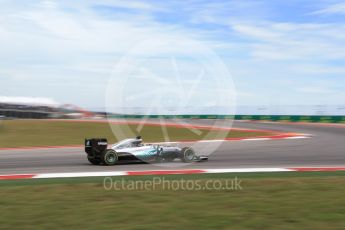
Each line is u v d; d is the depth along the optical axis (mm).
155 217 5906
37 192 7539
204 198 6945
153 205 6512
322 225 5555
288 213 6047
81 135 28734
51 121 36562
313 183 8297
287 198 6918
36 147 21469
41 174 11070
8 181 9703
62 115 51531
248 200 6789
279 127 37406
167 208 6332
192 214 6027
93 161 13680
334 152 17125
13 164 13797
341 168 11969
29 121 36688
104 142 13383
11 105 53250
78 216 5969
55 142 24484
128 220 5785
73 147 21406
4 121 36281
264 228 5469
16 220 5812
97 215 6008
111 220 5789
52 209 6324
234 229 5438
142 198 6984
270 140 24062
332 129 34562
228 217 5883
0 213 6125
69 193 7430
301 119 50656
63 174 10961
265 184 8172
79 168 12461
